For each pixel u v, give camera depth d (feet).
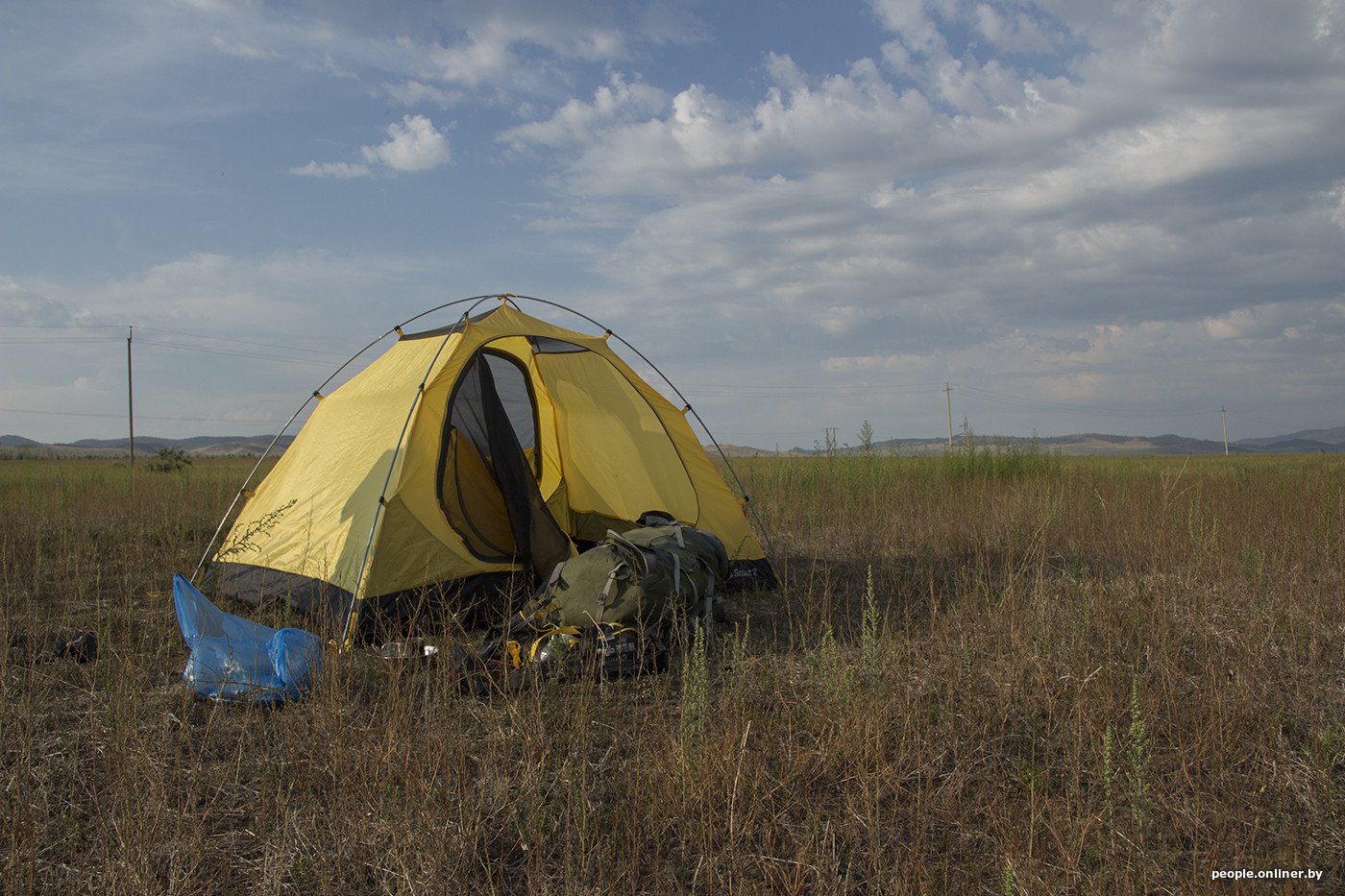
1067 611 16.80
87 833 9.23
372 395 20.13
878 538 27.96
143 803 9.36
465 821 9.23
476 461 19.54
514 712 11.74
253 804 9.91
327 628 15.17
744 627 17.92
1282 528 23.97
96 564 23.27
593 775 10.66
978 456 46.65
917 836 8.93
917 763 10.74
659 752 10.82
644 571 15.67
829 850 8.90
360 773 10.23
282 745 11.42
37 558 20.48
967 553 25.64
